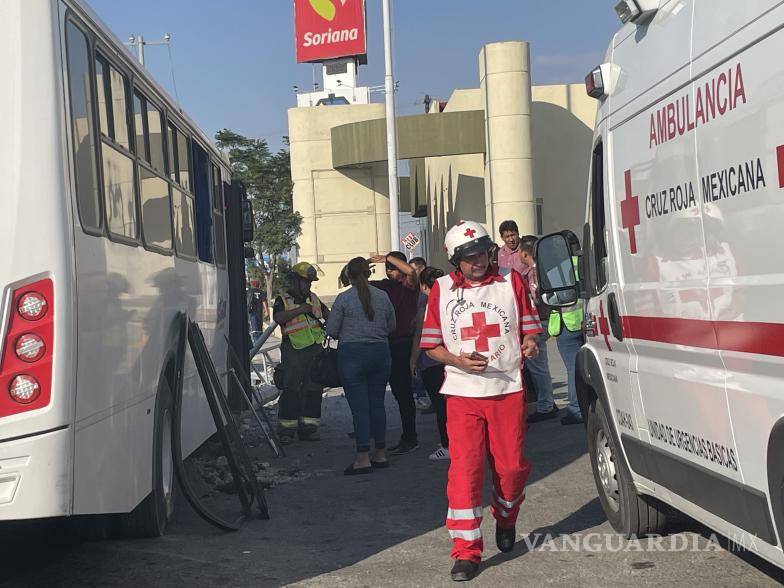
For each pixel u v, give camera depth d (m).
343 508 8.23
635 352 5.79
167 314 7.66
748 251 4.18
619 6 5.34
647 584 5.62
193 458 10.75
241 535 7.38
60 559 6.72
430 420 13.40
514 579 5.89
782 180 3.86
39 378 4.95
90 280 5.44
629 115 5.65
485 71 32.12
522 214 31.83
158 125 7.93
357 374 9.84
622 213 5.82
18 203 5.02
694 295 4.78
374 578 6.10
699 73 4.61
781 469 4.07
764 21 3.99
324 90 50.94
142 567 6.47
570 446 10.06
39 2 5.12
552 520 7.26
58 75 5.15
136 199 6.83
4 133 5.05
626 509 6.42
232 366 12.57
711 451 4.81
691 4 4.74
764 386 4.18
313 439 12.30
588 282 6.77
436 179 43.06
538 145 34.09
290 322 12.15
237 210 13.86
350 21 50.16
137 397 6.44
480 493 6.09
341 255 45.19
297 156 45.22
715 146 4.45
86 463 5.28
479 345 6.02
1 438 4.91
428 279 10.57
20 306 4.97
